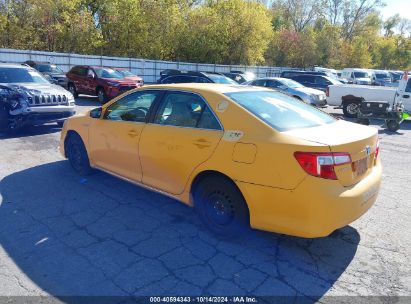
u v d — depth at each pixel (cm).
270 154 307
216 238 361
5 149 684
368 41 6397
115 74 1653
